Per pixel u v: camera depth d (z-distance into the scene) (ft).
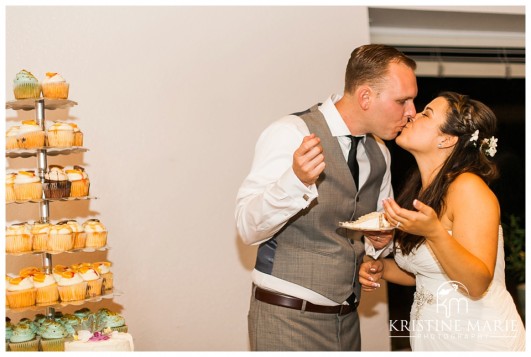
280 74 10.78
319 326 6.99
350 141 7.23
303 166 6.00
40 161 7.96
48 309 7.97
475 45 12.99
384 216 6.65
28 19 9.52
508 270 13.07
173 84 10.21
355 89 7.02
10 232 7.60
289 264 6.98
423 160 7.09
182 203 10.28
